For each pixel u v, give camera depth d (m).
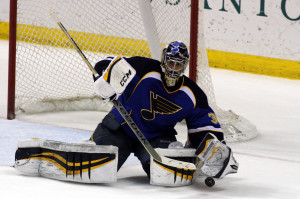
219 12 20.83
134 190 8.88
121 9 19.05
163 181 9.04
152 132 9.33
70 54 18.17
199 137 9.16
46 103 14.73
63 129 13.11
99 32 19.25
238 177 10.03
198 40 12.86
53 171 9.11
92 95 15.34
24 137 12.16
